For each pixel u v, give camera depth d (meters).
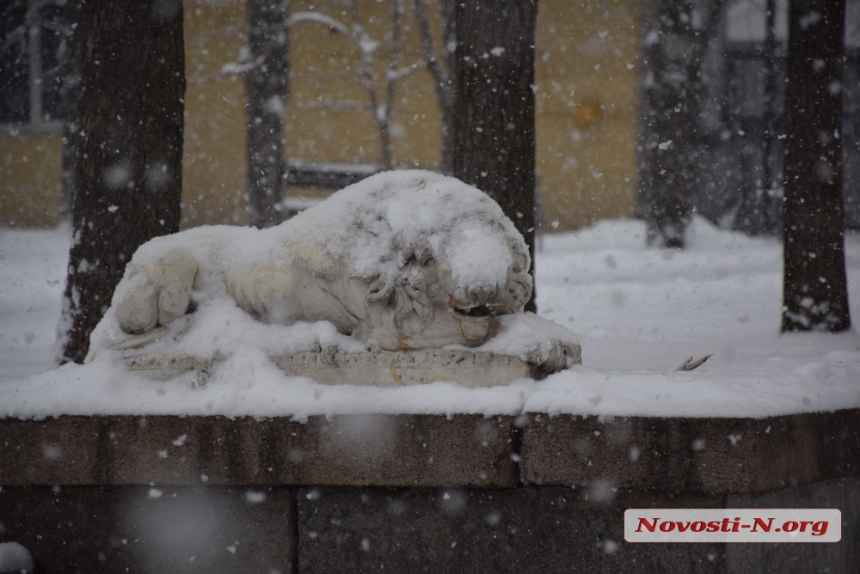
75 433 13.83
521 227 20.19
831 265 28.62
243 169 58.56
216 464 13.49
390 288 13.52
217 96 58.12
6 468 14.02
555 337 13.58
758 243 53.88
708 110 60.53
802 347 25.61
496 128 20.17
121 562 14.17
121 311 14.34
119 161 20.30
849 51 58.19
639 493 12.77
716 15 53.34
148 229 20.41
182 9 21.05
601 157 59.56
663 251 51.75
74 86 57.09
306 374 13.77
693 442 12.23
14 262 47.72
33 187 59.47
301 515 13.72
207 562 13.95
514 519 13.16
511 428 12.82
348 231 13.85
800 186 28.73
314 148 59.28
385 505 13.49
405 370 13.43
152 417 13.65
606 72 59.19
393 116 58.69
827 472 13.65
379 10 58.12
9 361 24.42
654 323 32.44
